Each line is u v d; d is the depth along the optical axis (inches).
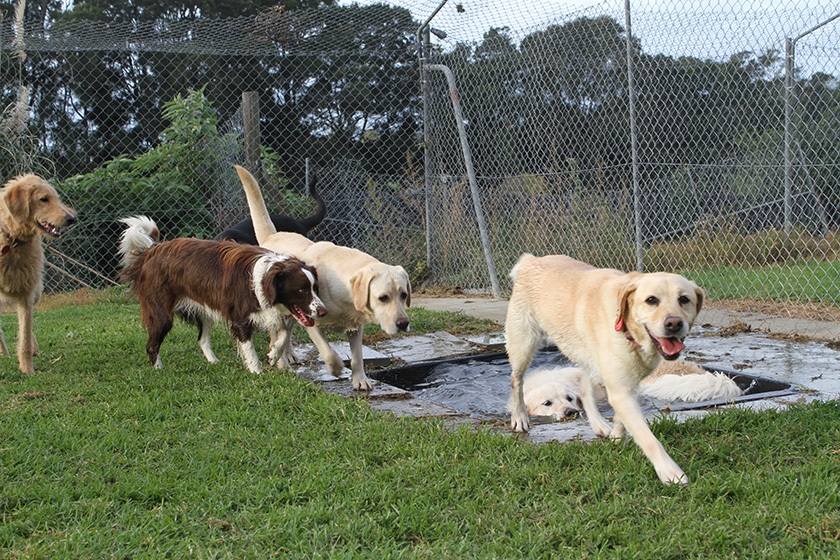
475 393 185.0
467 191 367.2
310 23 363.6
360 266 184.9
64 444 119.5
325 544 85.0
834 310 258.5
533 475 104.7
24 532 89.1
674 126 336.2
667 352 107.7
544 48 341.1
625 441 122.2
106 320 275.9
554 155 331.6
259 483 102.5
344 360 213.3
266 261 180.2
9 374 183.0
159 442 122.8
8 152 357.1
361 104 648.4
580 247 315.9
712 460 112.0
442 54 375.6
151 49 343.3
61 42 337.7
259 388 161.2
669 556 81.1
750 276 295.3
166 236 400.5
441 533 87.5
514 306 146.1
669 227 312.2
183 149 402.9
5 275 186.1
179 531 89.2
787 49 265.6
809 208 299.3
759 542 82.8
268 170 394.6
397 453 116.5
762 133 307.6
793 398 152.9
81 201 384.5
